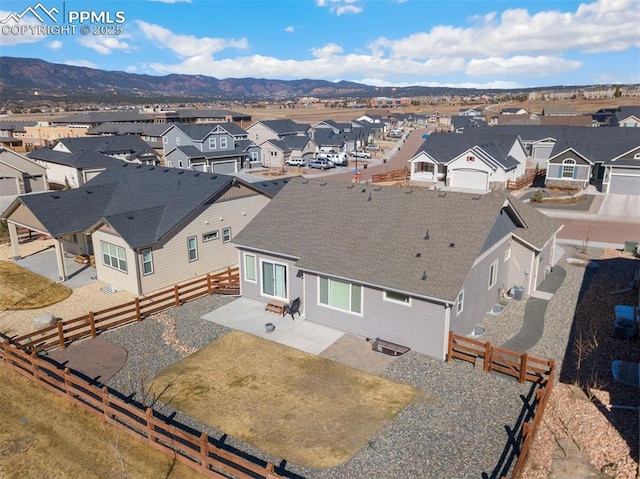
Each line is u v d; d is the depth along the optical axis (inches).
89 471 446.9
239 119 5019.7
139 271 898.7
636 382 565.0
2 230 1263.5
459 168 2101.4
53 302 874.1
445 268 649.0
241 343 705.6
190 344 705.0
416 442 485.1
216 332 741.9
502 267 839.1
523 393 565.0
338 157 2898.6
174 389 589.3
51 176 2186.3
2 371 634.8
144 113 4699.8
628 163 1834.4
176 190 1055.0
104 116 4293.8
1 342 653.9
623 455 446.3
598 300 838.5
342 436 497.7
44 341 716.7
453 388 578.2
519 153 2266.2
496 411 532.1
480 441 483.5
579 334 714.2
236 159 2647.6
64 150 2298.2
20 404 557.9
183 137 2696.9
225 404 557.3
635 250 1114.1
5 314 825.5
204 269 1023.6
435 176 2237.9
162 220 959.0
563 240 1256.8
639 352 647.1
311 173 2600.9
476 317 749.3
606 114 3900.1
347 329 732.0
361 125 4611.2
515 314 796.0
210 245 1027.3
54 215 979.9
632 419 496.1
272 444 488.1
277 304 808.3
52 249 1182.9
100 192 1099.3
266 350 683.4
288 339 714.8
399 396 565.3
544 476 428.5
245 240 833.5
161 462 458.6
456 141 2261.3
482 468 445.7
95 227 937.5
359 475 442.9
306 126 3521.2
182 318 794.8
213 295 892.6
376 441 488.4
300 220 837.2
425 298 629.3
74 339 716.0
